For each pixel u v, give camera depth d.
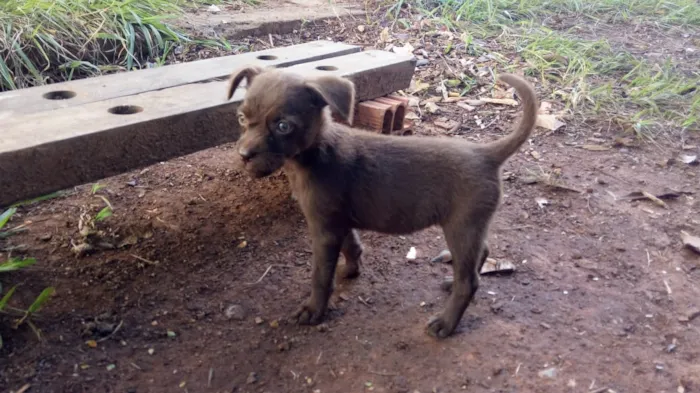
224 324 0.64
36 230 0.76
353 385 0.57
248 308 0.66
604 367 0.61
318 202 0.61
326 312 0.66
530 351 0.62
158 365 0.59
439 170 0.60
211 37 1.19
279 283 0.70
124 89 0.75
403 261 0.75
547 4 1.64
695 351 0.63
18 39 0.98
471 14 1.46
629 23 1.61
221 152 0.97
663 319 0.68
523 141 0.60
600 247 0.79
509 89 1.18
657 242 0.81
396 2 1.47
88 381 0.56
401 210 0.62
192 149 0.71
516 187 0.91
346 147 0.61
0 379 0.56
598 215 0.86
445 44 1.33
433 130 1.05
